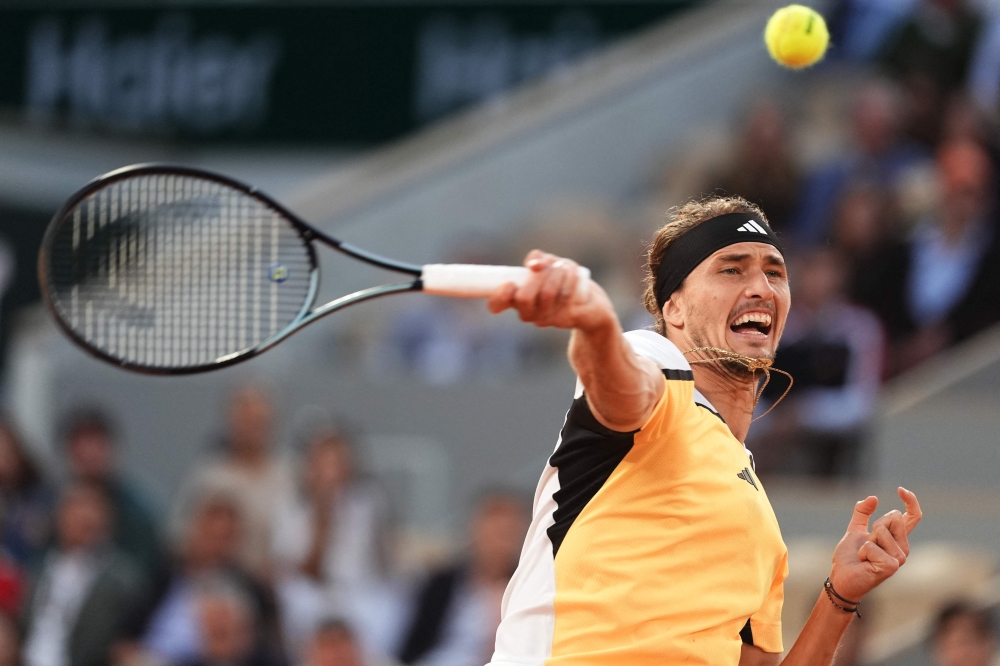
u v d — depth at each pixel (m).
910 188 30.11
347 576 25.61
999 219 29.09
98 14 39.09
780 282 8.74
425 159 35.47
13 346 36.72
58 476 32.59
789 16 10.30
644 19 35.94
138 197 9.00
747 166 31.84
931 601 24.00
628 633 7.58
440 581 23.97
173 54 38.72
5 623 25.16
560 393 30.69
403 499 30.84
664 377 7.61
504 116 35.75
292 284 8.87
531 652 7.79
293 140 37.97
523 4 36.59
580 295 6.54
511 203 35.00
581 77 35.75
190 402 32.53
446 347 33.28
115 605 25.03
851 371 27.19
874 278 28.83
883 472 27.27
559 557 7.84
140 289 8.97
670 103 34.91
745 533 7.86
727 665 7.81
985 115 30.94
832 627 9.25
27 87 39.41
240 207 8.94
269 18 38.12
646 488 7.69
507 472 30.72
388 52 37.47
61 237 8.95
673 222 9.12
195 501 27.09
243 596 24.11
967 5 32.00
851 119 32.19
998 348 28.19
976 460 26.86
